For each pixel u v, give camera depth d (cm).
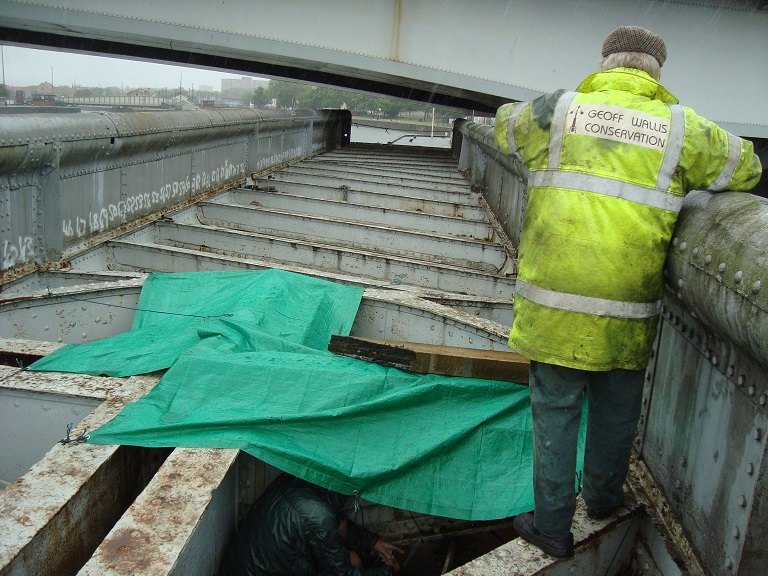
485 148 1066
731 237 209
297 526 262
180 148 840
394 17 1108
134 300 458
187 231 694
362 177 1249
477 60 1116
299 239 787
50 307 434
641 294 217
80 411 304
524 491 283
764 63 1037
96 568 198
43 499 225
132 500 276
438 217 859
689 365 267
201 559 232
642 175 212
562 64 1097
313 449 281
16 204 523
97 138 607
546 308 216
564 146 217
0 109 1517
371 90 1928
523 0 1064
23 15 1130
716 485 233
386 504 276
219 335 346
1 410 310
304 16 1117
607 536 264
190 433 271
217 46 1167
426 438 295
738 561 214
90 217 631
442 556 328
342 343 338
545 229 217
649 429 308
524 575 230
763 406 205
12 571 197
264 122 1177
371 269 612
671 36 1046
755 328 189
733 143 220
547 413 226
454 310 450
